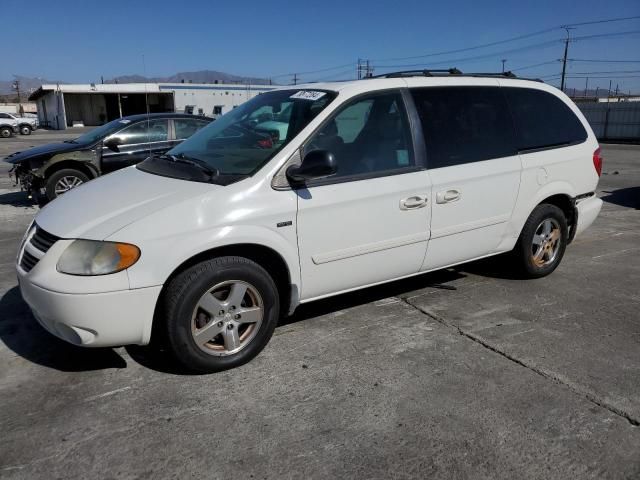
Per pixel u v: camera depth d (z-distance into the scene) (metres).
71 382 3.35
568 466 2.61
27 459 2.65
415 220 4.06
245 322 3.49
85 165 8.88
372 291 4.89
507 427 2.90
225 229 3.28
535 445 2.76
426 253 4.23
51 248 3.17
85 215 3.30
